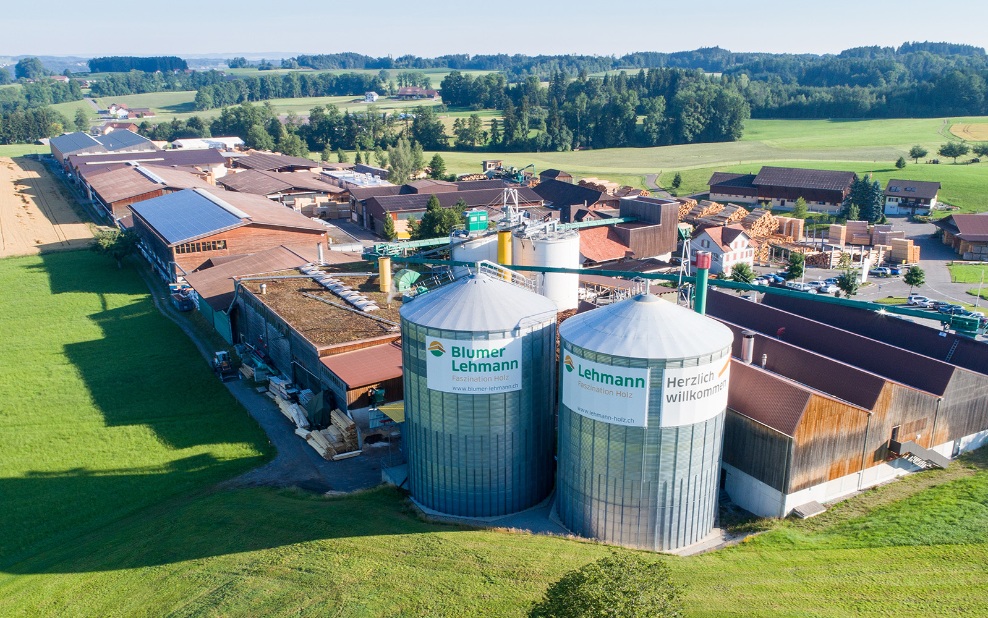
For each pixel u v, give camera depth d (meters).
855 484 53.88
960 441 59.84
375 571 43.62
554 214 161.38
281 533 49.69
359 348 70.19
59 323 101.38
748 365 54.56
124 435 68.12
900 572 42.56
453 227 130.50
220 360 82.31
